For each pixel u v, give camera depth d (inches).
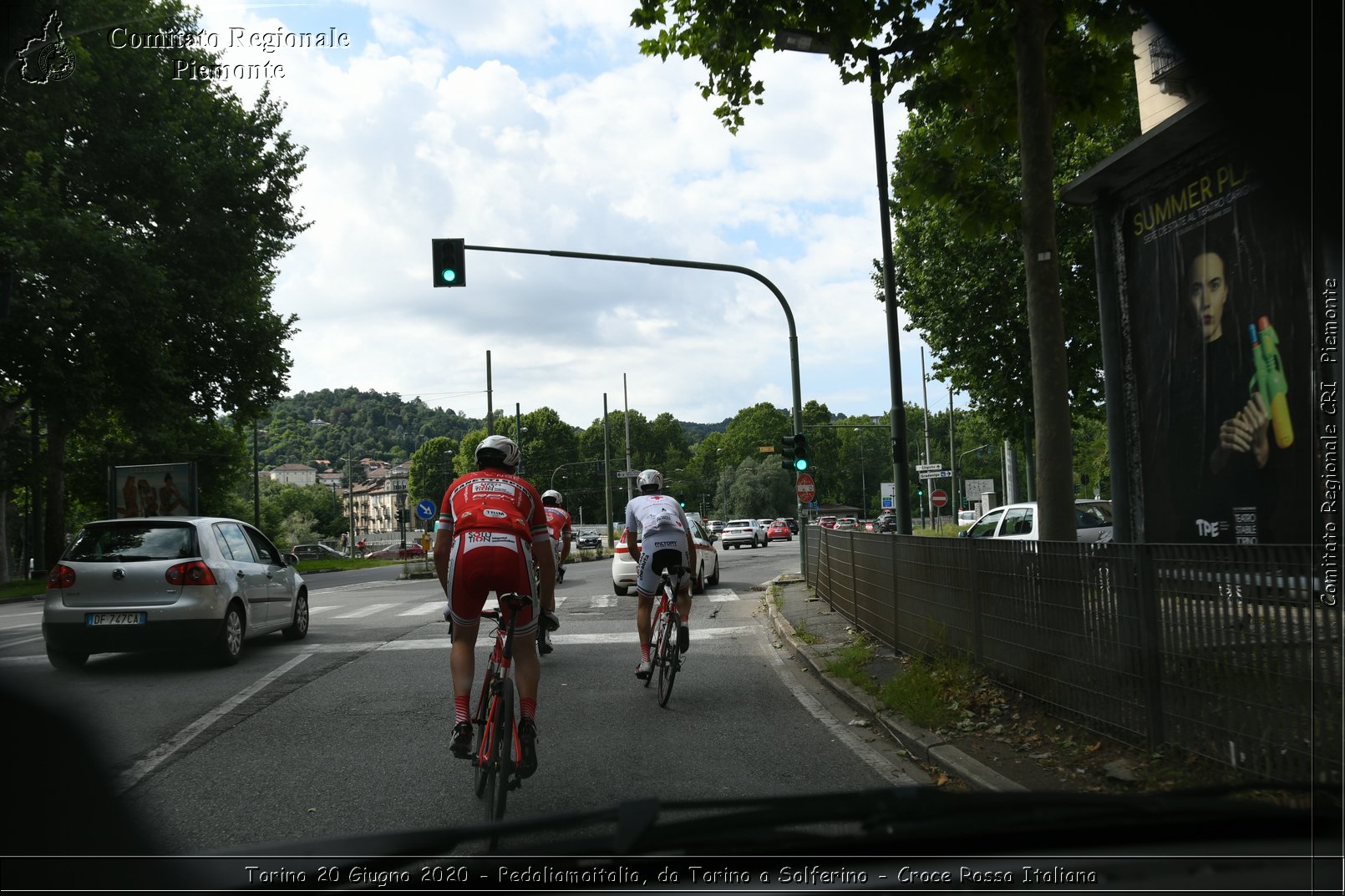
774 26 344.2
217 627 383.9
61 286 1064.8
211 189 1268.5
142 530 390.9
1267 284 308.2
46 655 447.8
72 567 380.2
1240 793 122.7
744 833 106.6
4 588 1262.3
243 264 1322.6
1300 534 296.4
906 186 360.2
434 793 204.8
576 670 376.5
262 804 196.9
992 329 960.9
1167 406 358.3
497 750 181.5
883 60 355.3
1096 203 382.9
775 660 398.3
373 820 185.5
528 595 201.3
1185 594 179.3
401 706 305.1
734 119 374.6
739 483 4399.6
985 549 274.5
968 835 106.6
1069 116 355.6
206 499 2100.1
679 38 369.1
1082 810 107.9
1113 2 317.1
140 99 1222.9
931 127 588.7
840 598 523.2
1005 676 261.6
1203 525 339.9
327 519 5137.8
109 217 1197.1
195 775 221.1
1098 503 650.2
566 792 203.6
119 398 1250.0
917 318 1052.5
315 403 7854.3
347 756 239.8
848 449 5059.1
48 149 1109.7
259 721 283.3
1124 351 378.3
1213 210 330.6
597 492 4714.6
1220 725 169.8
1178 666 182.1
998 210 351.6
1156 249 360.8
